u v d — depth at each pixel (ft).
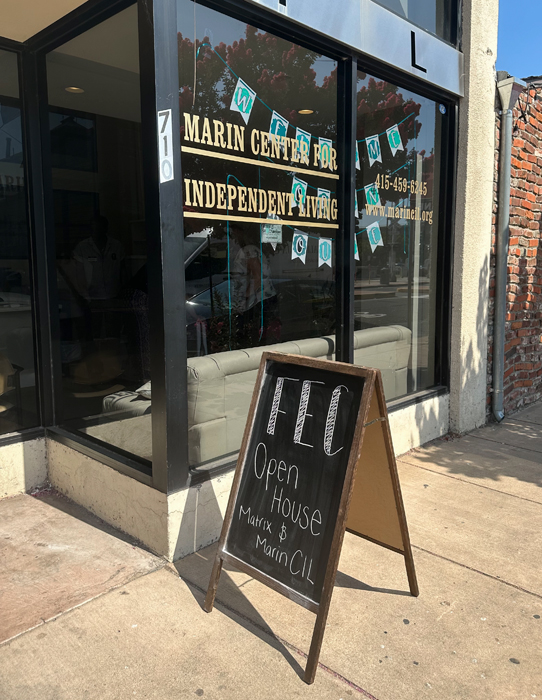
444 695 6.55
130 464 9.91
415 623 7.84
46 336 11.90
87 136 10.23
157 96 8.27
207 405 10.14
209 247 10.01
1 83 11.07
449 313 15.74
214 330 10.28
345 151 12.19
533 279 18.80
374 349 13.94
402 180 14.23
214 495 9.80
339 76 11.96
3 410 11.57
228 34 9.80
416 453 14.64
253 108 10.55
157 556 9.41
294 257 11.79
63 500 11.50
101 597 8.27
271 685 6.67
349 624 7.80
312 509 7.27
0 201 11.18
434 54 13.69
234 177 10.36
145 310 9.50
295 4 10.23
